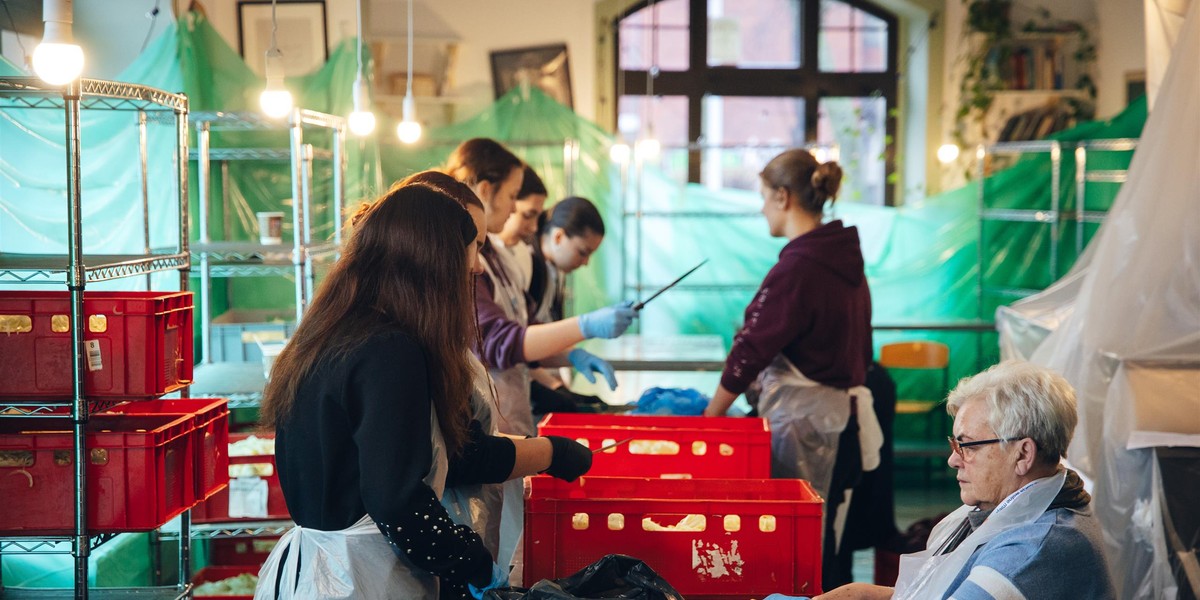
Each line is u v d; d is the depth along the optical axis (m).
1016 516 1.74
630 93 6.41
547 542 2.20
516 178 2.80
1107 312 2.83
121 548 3.45
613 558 1.96
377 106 5.92
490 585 1.87
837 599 2.05
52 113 3.78
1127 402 2.72
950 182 6.32
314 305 1.70
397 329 1.64
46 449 2.23
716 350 4.64
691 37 6.39
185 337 2.46
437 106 6.02
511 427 2.84
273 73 3.29
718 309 6.05
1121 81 6.15
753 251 6.02
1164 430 2.71
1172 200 2.81
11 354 2.21
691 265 6.04
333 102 4.62
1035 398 1.77
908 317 6.05
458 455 1.83
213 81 4.34
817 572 2.19
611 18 6.19
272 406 1.71
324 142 4.57
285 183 4.44
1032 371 1.81
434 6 6.00
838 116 6.46
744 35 6.43
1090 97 6.18
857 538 3.95
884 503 3.96
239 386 3.35
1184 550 2.59
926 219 5.99
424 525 1.60
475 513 1.90
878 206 6.45
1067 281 3.62
